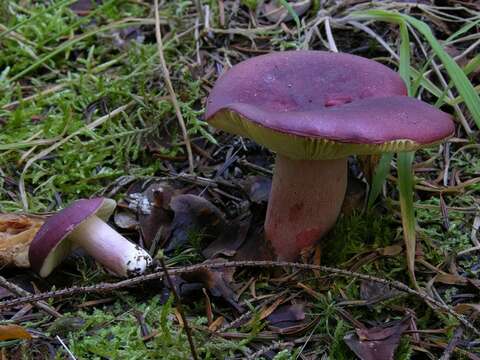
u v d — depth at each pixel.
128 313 0.26
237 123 0.24
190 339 0.22
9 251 0.28
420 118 0.23
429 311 0.26
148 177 0.32
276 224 0.27
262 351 0.24
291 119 0.22
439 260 0.28
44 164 0.33
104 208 0.29
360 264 0.28
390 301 0.26
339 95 0.26
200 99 0.35
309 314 0.26
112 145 0.34
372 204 0.30
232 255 0.28
